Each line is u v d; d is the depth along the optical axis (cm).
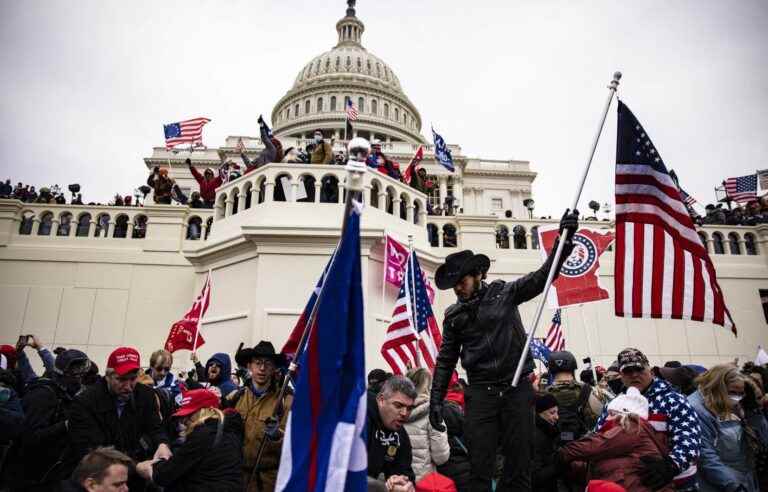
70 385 558
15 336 1412
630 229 529
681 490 426
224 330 1224
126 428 487
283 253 1184
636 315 511
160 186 1680
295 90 6781
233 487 409
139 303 1465
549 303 1046
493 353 411
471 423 410
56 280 1467
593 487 370
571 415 568
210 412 425
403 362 810
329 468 279
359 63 7044
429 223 1596
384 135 6347
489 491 392
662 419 436
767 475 527
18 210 1520
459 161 5475
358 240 311
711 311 504
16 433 499
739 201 2059
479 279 441
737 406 499
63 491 352
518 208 5644
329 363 299
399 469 436
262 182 1314
